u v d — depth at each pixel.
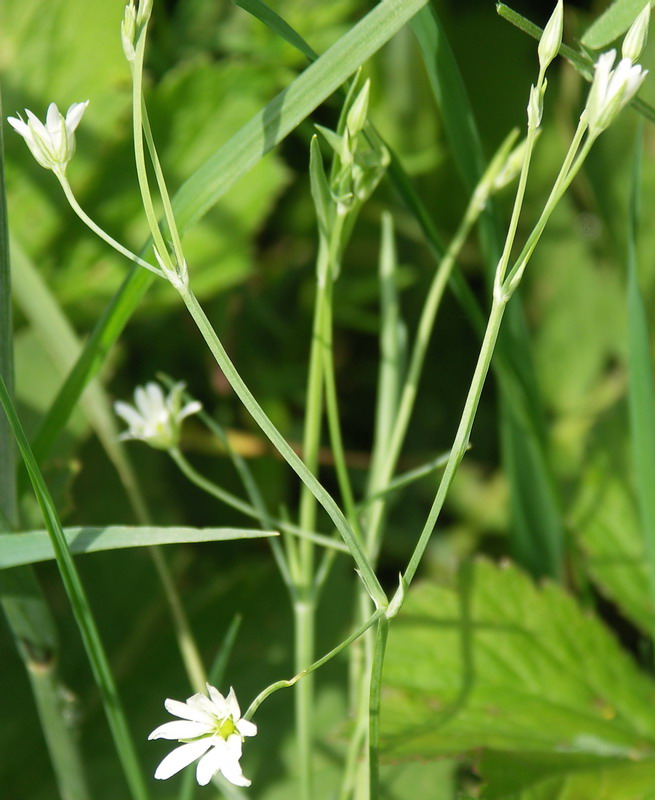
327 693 0.45
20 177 0.46
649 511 0.37
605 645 0.41
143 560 0.51
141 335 0.54
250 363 0.56
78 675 0.47
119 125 0.46
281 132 0.33
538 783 0.37
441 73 0.35
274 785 0.42
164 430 0.35
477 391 0.31
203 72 0.45
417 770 0.42
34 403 0.47
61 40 0.45
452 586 0.41
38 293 0.37
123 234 0.49
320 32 0.51
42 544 0.33
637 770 0.38
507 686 0.40
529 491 0.43
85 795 0.37
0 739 0.44
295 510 0.55
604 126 0.30
